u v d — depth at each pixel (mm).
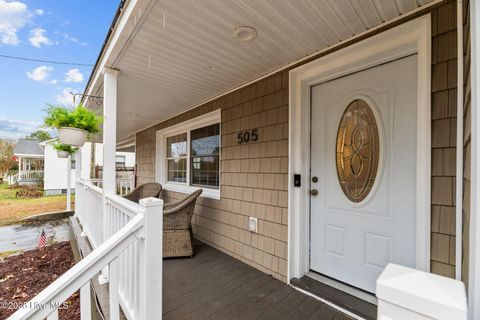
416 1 1494
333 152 2195
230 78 2760
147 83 2896
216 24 1716
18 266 3906
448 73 1460
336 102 2186
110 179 2359
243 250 2896
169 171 5449
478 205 629
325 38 1908
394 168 1799
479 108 637
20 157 17141
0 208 9180
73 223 4633
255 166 2787
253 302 2006
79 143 2705
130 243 1248
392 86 1821
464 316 567
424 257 1540
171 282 2350
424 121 1550
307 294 2111
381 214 1866
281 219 2447
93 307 2068
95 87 2928
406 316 651
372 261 1916
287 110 2430
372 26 1750
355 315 1786
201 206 3764
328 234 2229
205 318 1798
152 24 1708
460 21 1060
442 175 1479
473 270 637
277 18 1643
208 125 3938
